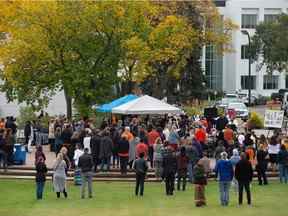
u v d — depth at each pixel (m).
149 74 72.44
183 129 49.28
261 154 40.53
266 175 42.91
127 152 41.88
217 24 85.94
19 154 45.09
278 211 31.45
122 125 51.94
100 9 58.75
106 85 60.25
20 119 60.56
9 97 62.72
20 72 59.66
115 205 33.00
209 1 85.06
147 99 50.41
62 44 59.00
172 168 36.06
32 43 58.72
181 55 79.25
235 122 59.62
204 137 44.91
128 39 60.00
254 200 34.69
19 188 38.84
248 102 108.81
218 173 32.84
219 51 88.62
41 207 32.41
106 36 59.88
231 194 36.78
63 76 58.81
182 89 93.75
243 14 141.38
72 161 43.38
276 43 106.94
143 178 36.12
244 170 32.91
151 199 34.94
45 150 53.56
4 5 64.38
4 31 64.94
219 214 30.42
